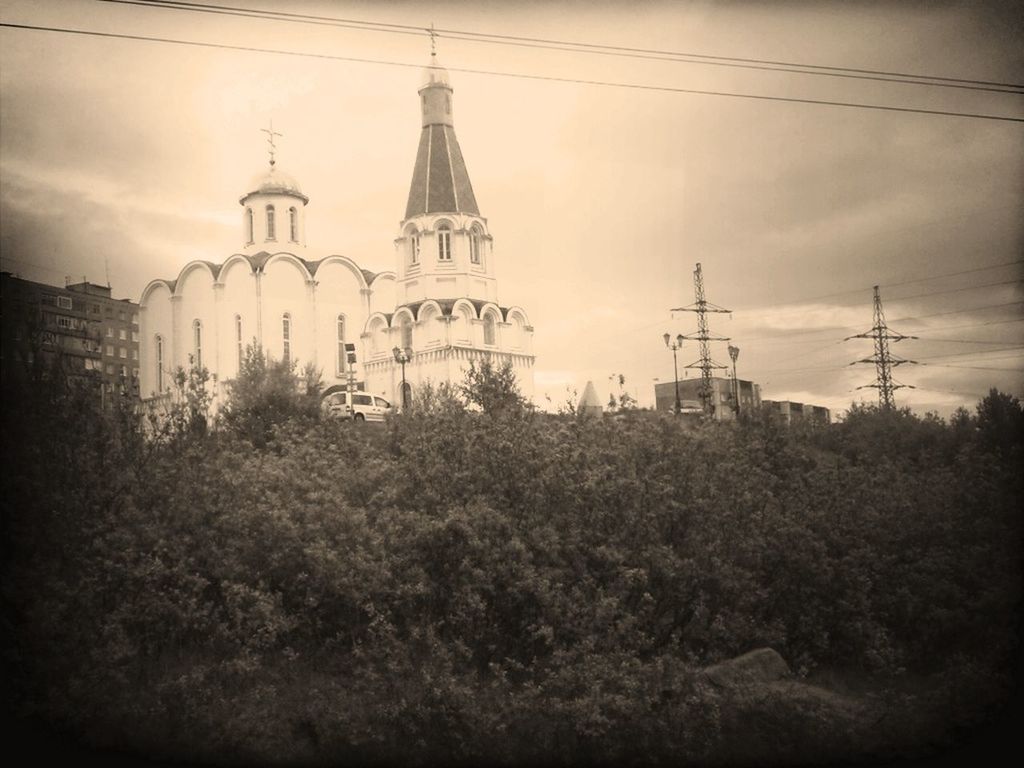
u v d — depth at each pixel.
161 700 15.59
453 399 21.52
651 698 15.80
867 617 18.58
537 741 15.70
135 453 18.44
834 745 16.72
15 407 18.34
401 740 15.53
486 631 16.59
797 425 25.28
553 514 17.33
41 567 16.41
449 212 49.41
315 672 16.34
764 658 17.55
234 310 39.12
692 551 17.44
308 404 27.50
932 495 21.05
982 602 19.66
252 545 16.58
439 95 36.97
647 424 18.80
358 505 17.77
